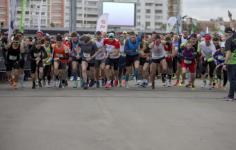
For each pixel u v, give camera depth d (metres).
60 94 16.84
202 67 20.81
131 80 24.41
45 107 13.55
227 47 15.79
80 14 102.19
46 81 22.44
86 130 10.30
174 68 24.00
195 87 20.72
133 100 15.36
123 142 9.20
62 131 10.16
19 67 19.25
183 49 20.33
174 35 22.61
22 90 18.36
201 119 11.98
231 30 15.75
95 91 18.11
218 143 9.27
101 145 8.92
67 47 19.55
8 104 14.16
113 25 62.28
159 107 13.87
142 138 9.58
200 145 9.06
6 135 9.74
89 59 19.16
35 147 8.71
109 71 19.38
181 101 15.39
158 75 23.22
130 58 20.02
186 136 9.85
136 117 12.02
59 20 86.31
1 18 63.16
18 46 18.88
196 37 22.17
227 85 22.08
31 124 10.94
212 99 16.17
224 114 12.89
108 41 19.59
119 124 11.04
